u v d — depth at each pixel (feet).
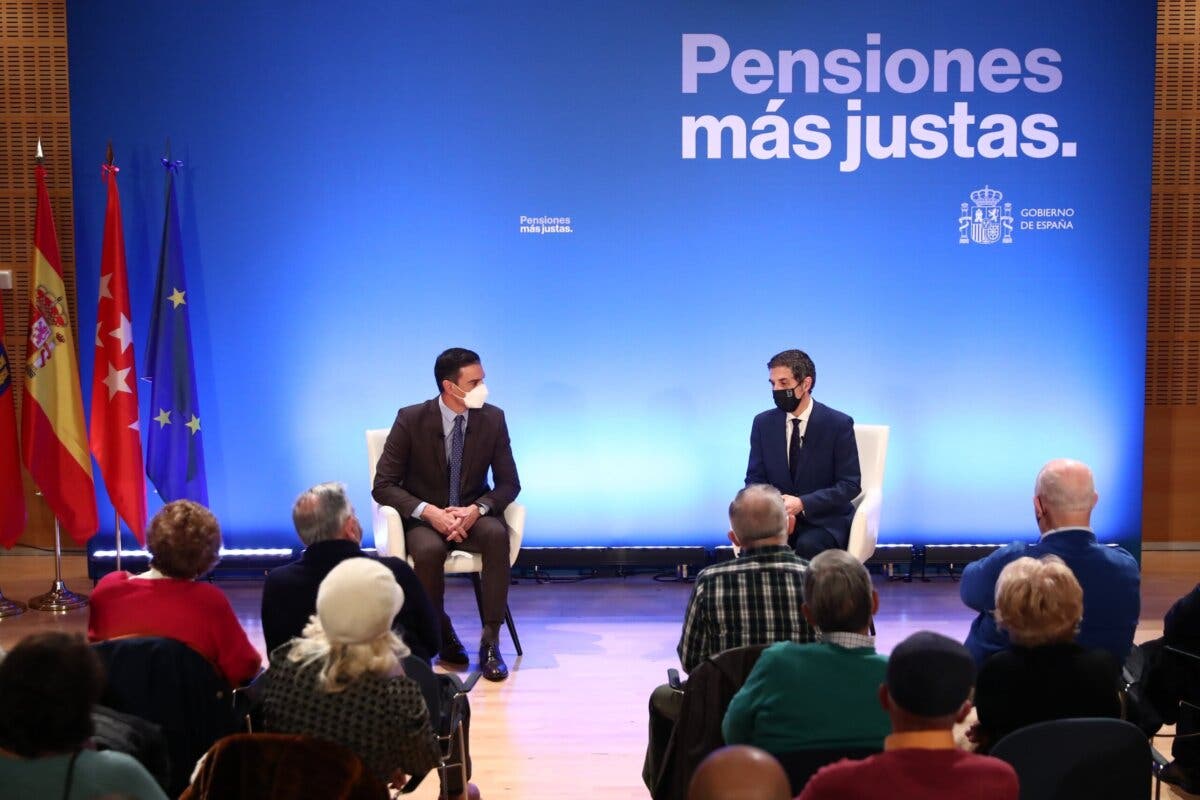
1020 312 18.94
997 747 7.10
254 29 18.26
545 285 18.83
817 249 18.84
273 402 18.83
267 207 18.54
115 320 17.44
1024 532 19.25
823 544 15.06
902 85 18.67
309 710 7.38
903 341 18.97
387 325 18.80
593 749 12.39
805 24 18.57
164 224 17.87
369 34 18.37
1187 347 20.27
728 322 18.89
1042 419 19.10
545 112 18.57
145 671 8.09
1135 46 18.62
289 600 10.00
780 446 15.88
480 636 16.21
